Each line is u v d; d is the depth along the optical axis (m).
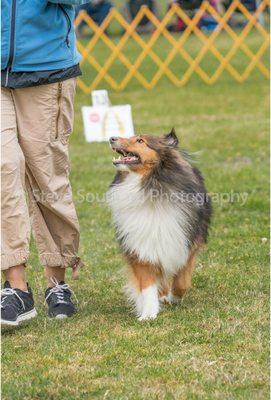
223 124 22.69
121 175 9.05
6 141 8.20
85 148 20.00
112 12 29.98
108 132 20.77
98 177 16.50
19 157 8.28
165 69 30.19
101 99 20.89
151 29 38.72
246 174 16.11
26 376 7.11
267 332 7.98
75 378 7.01
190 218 8.95
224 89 29.11
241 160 17.89
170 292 9.41
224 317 8.56
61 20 8.42
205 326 8.27
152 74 32.34
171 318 8.64
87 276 10.66
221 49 36.00
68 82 8.55
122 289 10.00
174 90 29.44
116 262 11.21
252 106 25.59
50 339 8.13
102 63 34.59
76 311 9.21
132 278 8.98
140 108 26.09
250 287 9.77
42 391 6.72
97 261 11.29
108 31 40.09
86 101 27.72
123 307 9.33
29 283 10.47
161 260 8.83
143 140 8.84
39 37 8.28
